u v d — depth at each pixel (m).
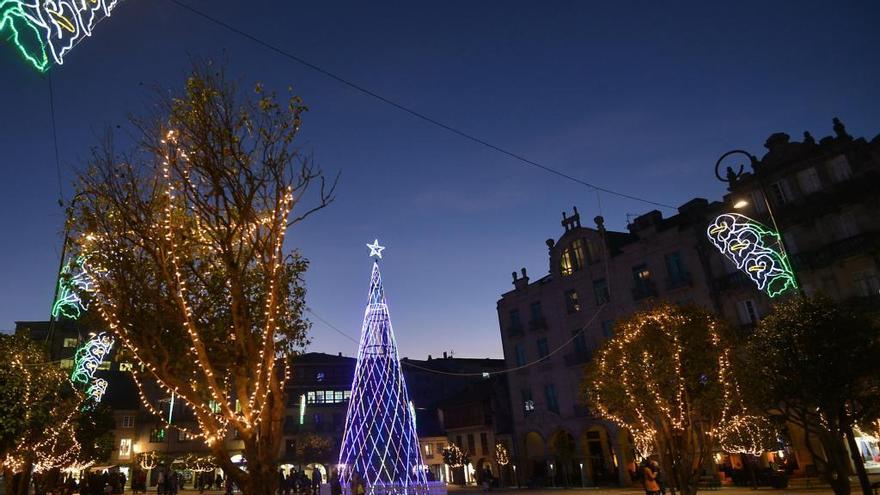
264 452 10.39
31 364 15.99
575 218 47.19
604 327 43.03
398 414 32.78
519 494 40.12
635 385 16.72
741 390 15.24
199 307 13.03
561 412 45.03
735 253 33.44
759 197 34.19
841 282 30.16
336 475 33.38
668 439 16.09
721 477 32.44
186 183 10.65
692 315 17.39
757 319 33.50
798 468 29.66
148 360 10.89
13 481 19.61
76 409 19.28
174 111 10.71
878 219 29.39
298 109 11.47
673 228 39.16
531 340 48.78
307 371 68.12
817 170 32.12
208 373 10.27
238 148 10.91
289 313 15.55
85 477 31.41
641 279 40.91
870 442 28.77
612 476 40.97
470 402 56.09
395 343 33.09
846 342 13.52
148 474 57.97
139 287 11.52
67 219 11.08
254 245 11.15
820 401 13.75
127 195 10.77
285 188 11.13
